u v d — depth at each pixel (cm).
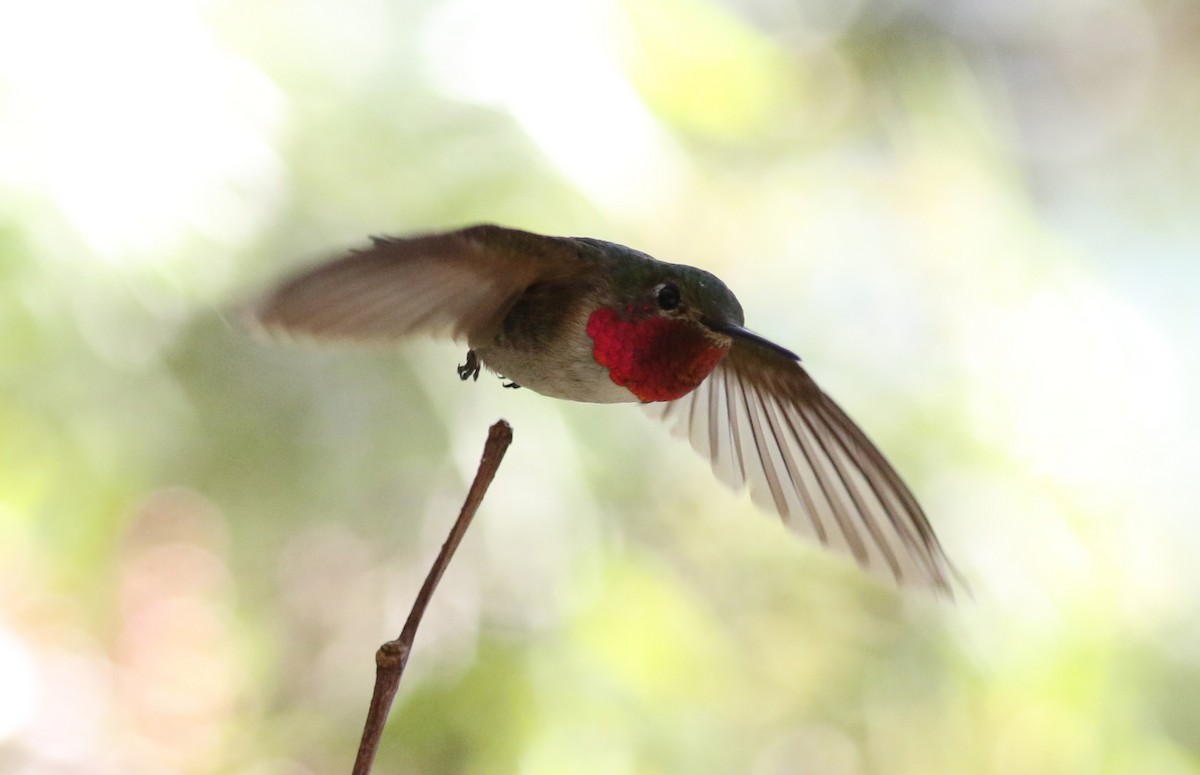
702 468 223
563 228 210
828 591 227
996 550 213
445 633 215
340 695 248
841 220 241
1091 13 332
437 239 189
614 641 210
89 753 235
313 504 231
